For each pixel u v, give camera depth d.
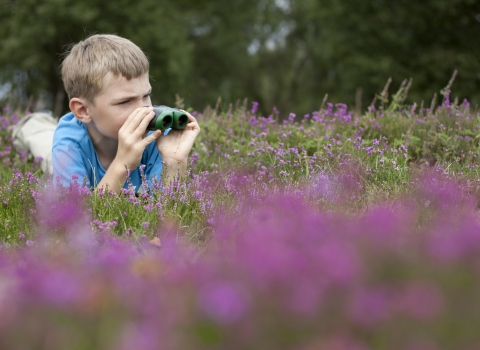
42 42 26.78
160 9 28.73
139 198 3.99
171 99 30.03
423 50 27.05
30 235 3.50
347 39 28.12
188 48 30.94
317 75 40.47
